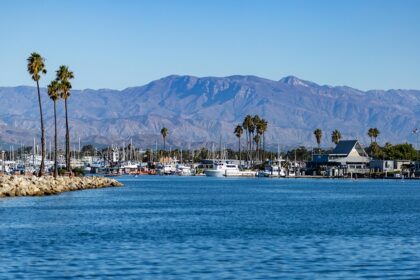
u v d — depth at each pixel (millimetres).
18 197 141125
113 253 60906
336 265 54875
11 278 49219
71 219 94000
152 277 49938
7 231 77688
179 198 154125
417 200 152875
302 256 59562
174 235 75312
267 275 50812
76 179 186625
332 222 93250
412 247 65438
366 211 116000
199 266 54375
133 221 92688
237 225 87938
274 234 76875
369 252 61969
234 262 56312
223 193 183000
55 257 58344
